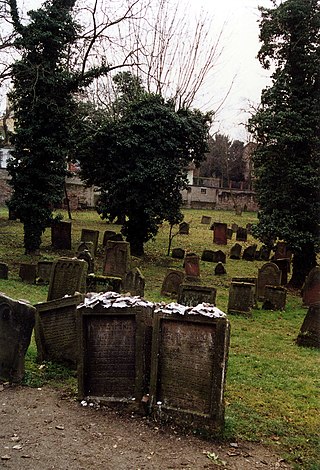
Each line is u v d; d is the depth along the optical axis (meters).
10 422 5.69
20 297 12.72
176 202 24.03
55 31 20.38
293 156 19.38
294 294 19.16
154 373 6.07
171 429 5.83
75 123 22.06
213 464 5.13
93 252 19.70
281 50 19.84
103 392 6.36
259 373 8.86
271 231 19.11
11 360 6.87
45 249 22.73
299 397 7.69
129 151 22.56
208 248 28.91
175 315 6.02
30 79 19.73
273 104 19.78
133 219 23.61
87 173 23.92
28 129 20.00
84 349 6.37
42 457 4.97
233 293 14.37
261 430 6.12
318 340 11.20
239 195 57.75
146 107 23.06
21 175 20.42
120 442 5.43
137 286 14.16
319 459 5.46
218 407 5.79
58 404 6.28
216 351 5.81
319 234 19.50
